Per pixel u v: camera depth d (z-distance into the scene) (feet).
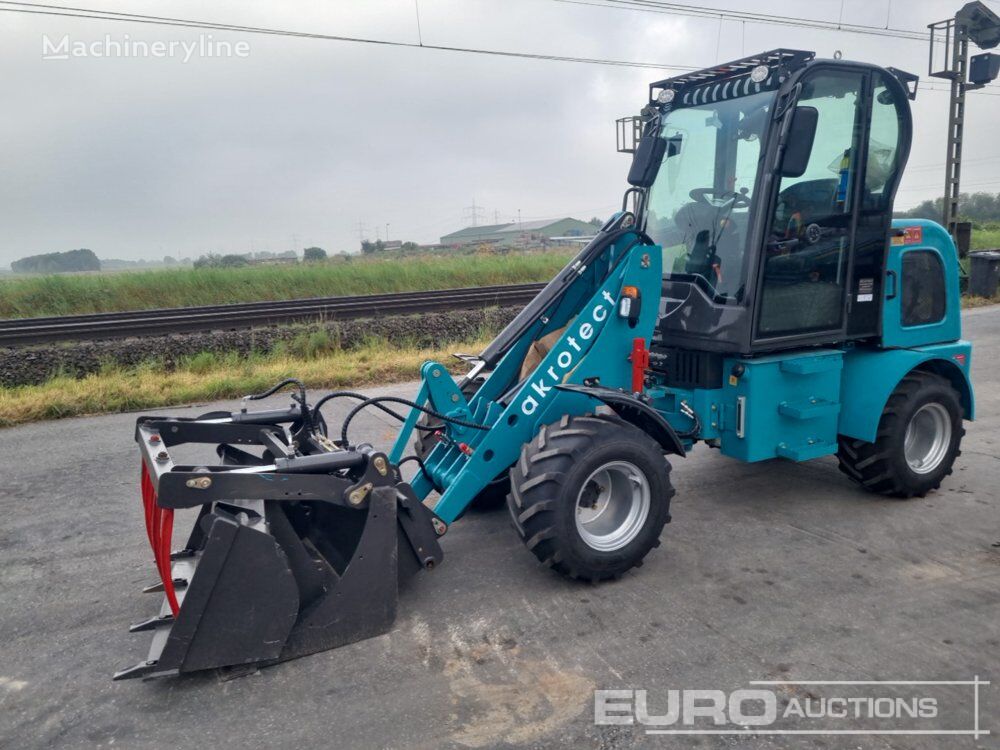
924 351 15.76
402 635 10.90
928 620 11.13
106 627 11.32
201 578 9.38
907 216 17.66
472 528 14.84
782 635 10.78
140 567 13.29
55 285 47.57
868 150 14.74
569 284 14.17
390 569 10.85
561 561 11.80
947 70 47.83
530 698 9.42
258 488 9.93
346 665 10.18
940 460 16.07
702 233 14.69
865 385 15.33
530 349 14.93
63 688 9.81
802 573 12.73
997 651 10.30
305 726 8.95
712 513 15.52
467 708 9.24
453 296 43.21
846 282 14.89
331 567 11.52
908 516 15.17
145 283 49.44
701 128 14.80
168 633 9.89
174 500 9.41
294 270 55.26
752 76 13.19
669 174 15.48
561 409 13.16
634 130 17.34
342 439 12.60
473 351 31.91
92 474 18.28
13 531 14.89
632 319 13.75
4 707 9.45
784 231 13.91
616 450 11.91
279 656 10.20
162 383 26.53
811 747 8.51
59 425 22.86
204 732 8.89
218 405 25.08
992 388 25.95
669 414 15.14
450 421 12.59
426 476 13.75
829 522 14.94
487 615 11.45
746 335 13.62
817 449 14.99
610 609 11.60
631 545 12.26
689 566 13.07
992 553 13.42
